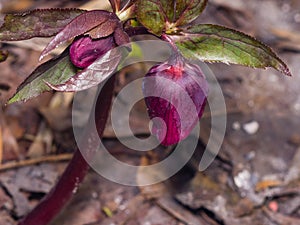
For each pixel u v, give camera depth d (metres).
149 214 0.49
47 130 0.52
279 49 0.62
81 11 0.32
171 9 0.33
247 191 0.50
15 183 0.49
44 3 0.60
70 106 0.53
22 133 0.52
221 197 0.50
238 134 0.54
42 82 0.32
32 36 0.32
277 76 0.59
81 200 0.49
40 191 0.49
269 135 0.54
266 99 0.57
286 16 0.66
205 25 0.33
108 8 0.56
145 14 0.33
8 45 0.55
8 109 0.52
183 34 0.34
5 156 0.51
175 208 0.49
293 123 0.55
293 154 0.53
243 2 0.66
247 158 0.53
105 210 0.49
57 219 0.48
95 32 0.31
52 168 0.50
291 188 0.51
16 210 0.48
